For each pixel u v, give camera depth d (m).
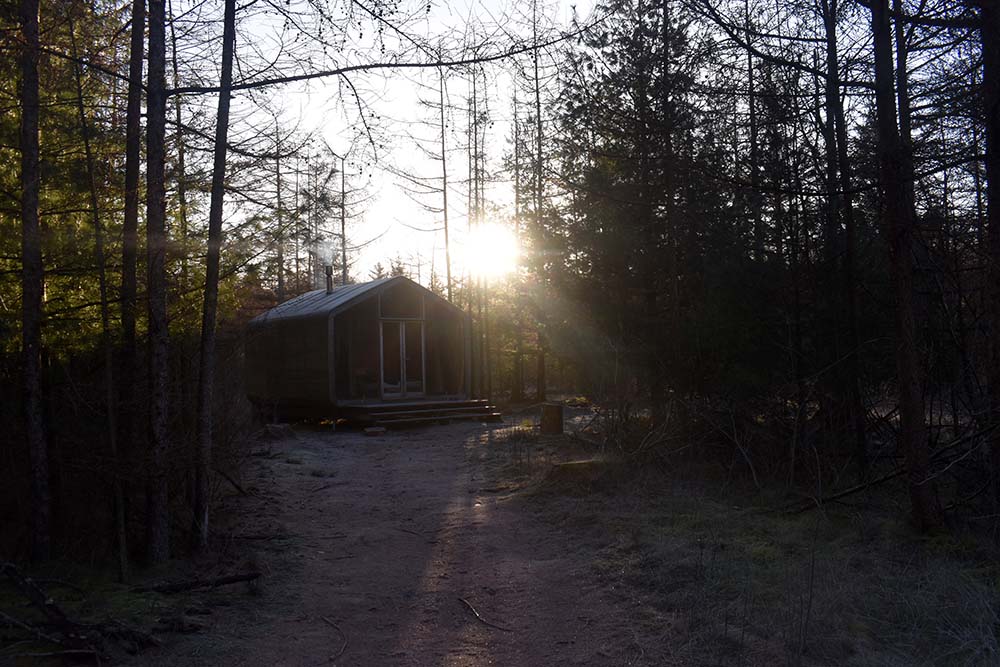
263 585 6.64
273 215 7.92
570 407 24.11
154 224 7.22
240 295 9.49
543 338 22.22
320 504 10.38
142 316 7.84
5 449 7.27
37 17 7.09
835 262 9.59
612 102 12.93
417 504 10.27
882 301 9.08
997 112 7.02
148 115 7.24
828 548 6.73
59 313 7.59
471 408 22.12
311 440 18.08
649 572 6.47
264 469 13.06
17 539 7.14
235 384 9.64
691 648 4.87
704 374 11.10
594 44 12.57
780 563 6.32
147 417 7.16
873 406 9.41
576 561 7.16
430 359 23.69
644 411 13.21
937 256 7.96
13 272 7.29
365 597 6.37
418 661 4.98
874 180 8.57
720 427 10.22
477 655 5.07
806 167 9.79
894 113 7.25
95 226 7.19
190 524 7.82
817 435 9.62
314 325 21.45
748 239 10.38
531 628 5.54
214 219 7.55
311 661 4.99
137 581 6.64
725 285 10.39
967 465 7.36
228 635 5.43
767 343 10.02
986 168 7.36
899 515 7.52
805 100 9.73
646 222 13.41
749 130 10.80
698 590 5.86
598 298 14.46
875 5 7.30
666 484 9.93
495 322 28.80
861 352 9.15
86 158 7.34
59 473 7.32
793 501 8.67
